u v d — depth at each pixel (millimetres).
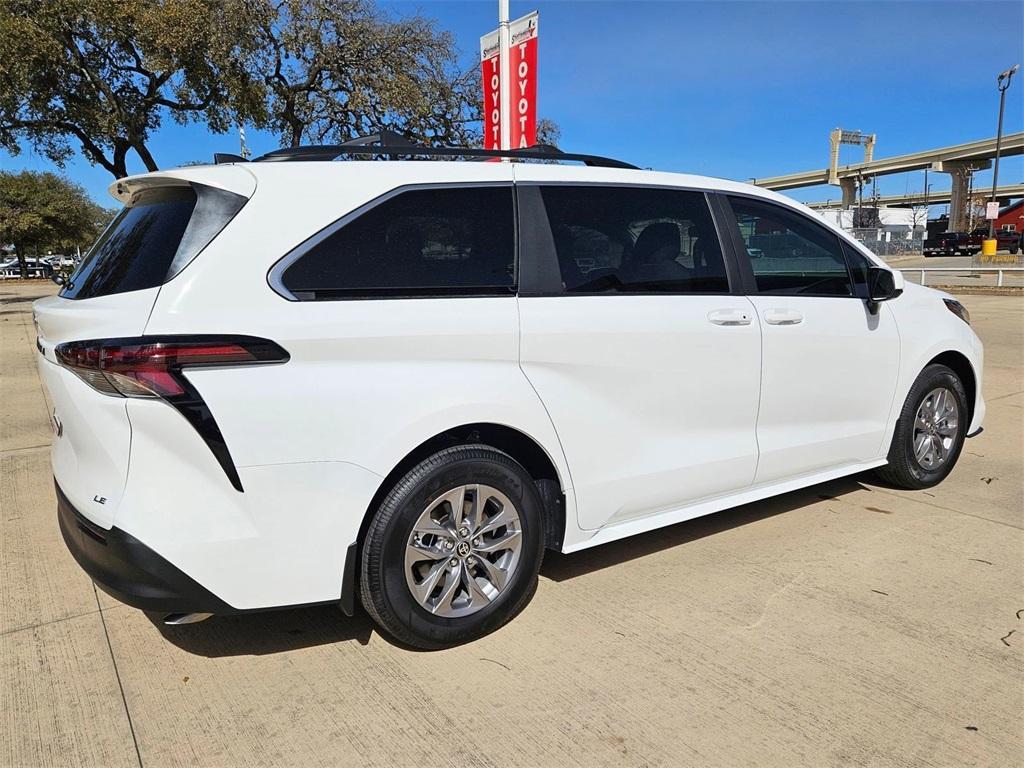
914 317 4430
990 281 23266
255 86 16938
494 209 3014
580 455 3141
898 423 4430
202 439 2383
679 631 3031
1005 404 7031
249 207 2557
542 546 3107
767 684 2668
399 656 2893
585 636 3004
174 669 2828
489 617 2973
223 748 2383
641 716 2504
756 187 3895
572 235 3174
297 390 2496
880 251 52844
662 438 3400
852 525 4105
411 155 3215
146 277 2496
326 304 2582
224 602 2482
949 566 3582
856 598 3277
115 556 2410
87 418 2461
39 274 53500
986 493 4586
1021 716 2480
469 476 2854
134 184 2893
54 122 17906
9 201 51562
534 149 3557
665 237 3465
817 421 4004
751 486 3801
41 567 3721
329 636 3057
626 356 3209
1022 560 3639
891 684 2658
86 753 2367
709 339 3463
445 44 18109
